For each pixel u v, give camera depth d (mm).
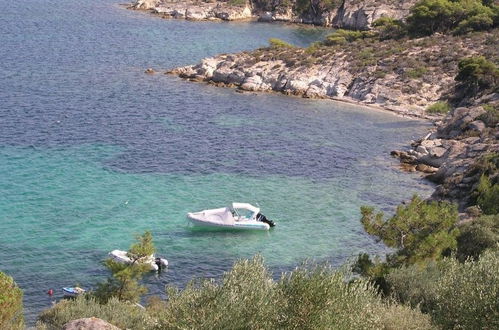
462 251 47781
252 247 66562
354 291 25844
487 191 64875
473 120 100312
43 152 89625
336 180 86250
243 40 191125
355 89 134875
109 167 85688
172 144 97188
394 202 79500
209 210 71250
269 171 88312
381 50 148875
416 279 37812
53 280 56781
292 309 24953
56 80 133375
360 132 109500
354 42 158875
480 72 121062
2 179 79062
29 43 170250
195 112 116812
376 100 129750
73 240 64875
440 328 28828
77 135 98250
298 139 103812
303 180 85750
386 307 31344
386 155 97562
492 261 29156
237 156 93750
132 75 142375
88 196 76000
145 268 50156
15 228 66562
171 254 63844
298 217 74375
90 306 38594
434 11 162000
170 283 58000
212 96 129750
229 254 64812
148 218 71438
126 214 72000
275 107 123938
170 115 113625
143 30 198625
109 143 95625
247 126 109750
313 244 67750
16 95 119312
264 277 26359
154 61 157000
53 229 67000
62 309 38906
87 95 122938
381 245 67938
